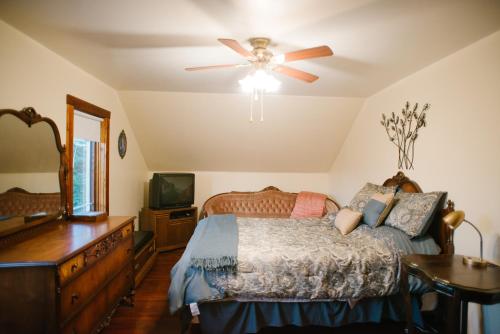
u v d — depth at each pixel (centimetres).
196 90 361
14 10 173
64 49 232
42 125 223
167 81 323
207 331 223
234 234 278
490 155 206
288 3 161
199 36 205
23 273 149
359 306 233
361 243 250
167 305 276
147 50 233
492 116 205
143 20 184
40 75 223
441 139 253
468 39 211
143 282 329
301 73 223
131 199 420
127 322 247
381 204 279
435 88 259
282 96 382
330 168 524
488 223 207
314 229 311
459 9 168
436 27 192
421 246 239
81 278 176
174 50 232
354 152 429
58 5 167
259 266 222
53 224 232
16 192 194
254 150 473
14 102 198
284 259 225
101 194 329
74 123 283
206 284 215
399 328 244
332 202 462
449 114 243
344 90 353
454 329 161
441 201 250
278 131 439
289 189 529
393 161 327
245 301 224
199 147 463
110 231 215
